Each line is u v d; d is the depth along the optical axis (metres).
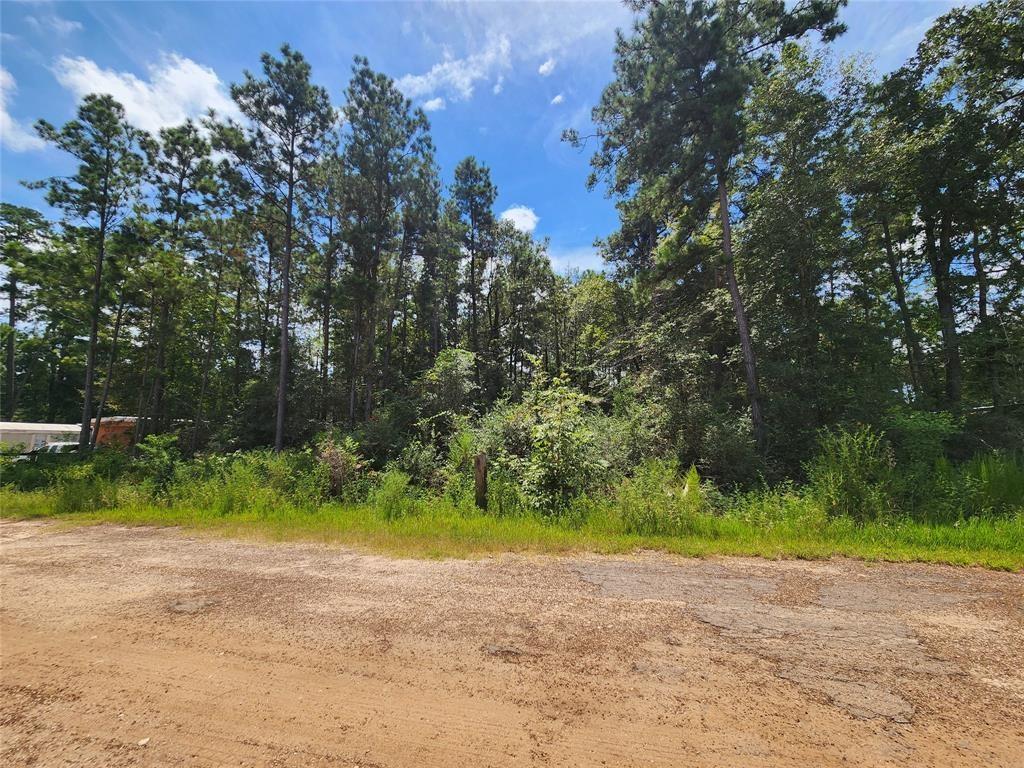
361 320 25.23
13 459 16.31
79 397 46.69
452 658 3.22
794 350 13.41
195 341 27.80
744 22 12.96
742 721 2.50
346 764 2.26
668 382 14.90
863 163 13.29
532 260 34.03
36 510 9.19
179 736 2.48
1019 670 2.99
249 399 25.08
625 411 14.62
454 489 9.70
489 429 12.31
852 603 4.10
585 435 9.10
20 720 2.63
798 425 12.54
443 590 4.52
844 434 8.46
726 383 15.21
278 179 21.41
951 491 7.69
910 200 15.95
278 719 2.61
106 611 4.10
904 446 10.48
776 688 2.81
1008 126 15.01
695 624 3.71
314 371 25.86
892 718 2.51
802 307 13.84
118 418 29.69
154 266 22.34
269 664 3.19
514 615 3.91
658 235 20.36
